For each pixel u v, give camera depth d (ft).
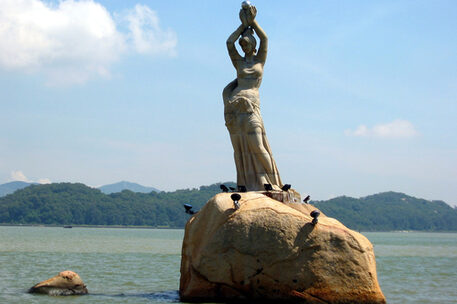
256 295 80.28
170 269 150.51
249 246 80.18
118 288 109.91
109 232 534.37
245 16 101.04
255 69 100.27
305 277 79.46
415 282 128.98
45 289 97.35
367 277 80.33
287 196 91.61
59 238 343.46
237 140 99.14
